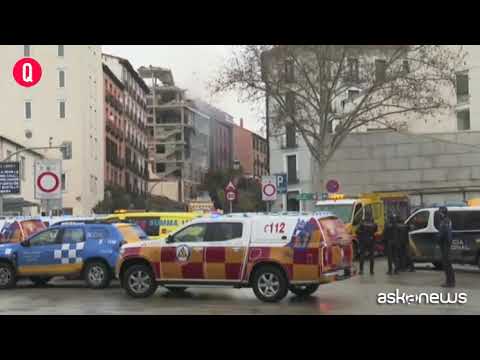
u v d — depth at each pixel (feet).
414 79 127.85
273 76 127.03
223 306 47.96
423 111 132.36
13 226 71.46
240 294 56.18
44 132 215.51
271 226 49.93
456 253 73.61
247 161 465.88
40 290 61.41
